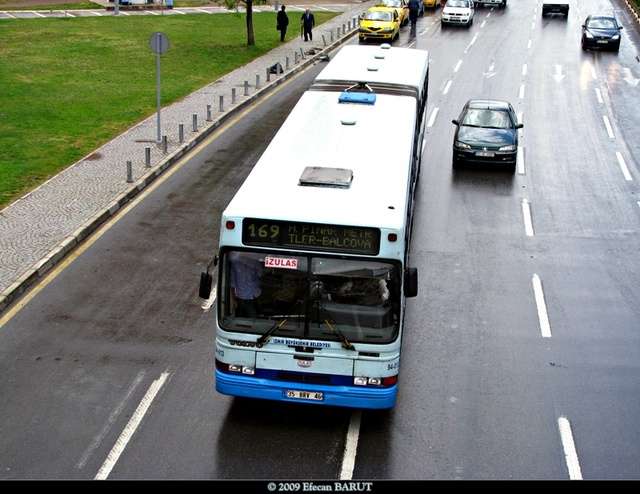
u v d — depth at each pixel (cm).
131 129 4156
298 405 1938
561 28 8100
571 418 1925
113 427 1823
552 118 4803
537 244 2995
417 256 2836
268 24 7950
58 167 3522
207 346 2184
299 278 1727
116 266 2634
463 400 1988
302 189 1856
